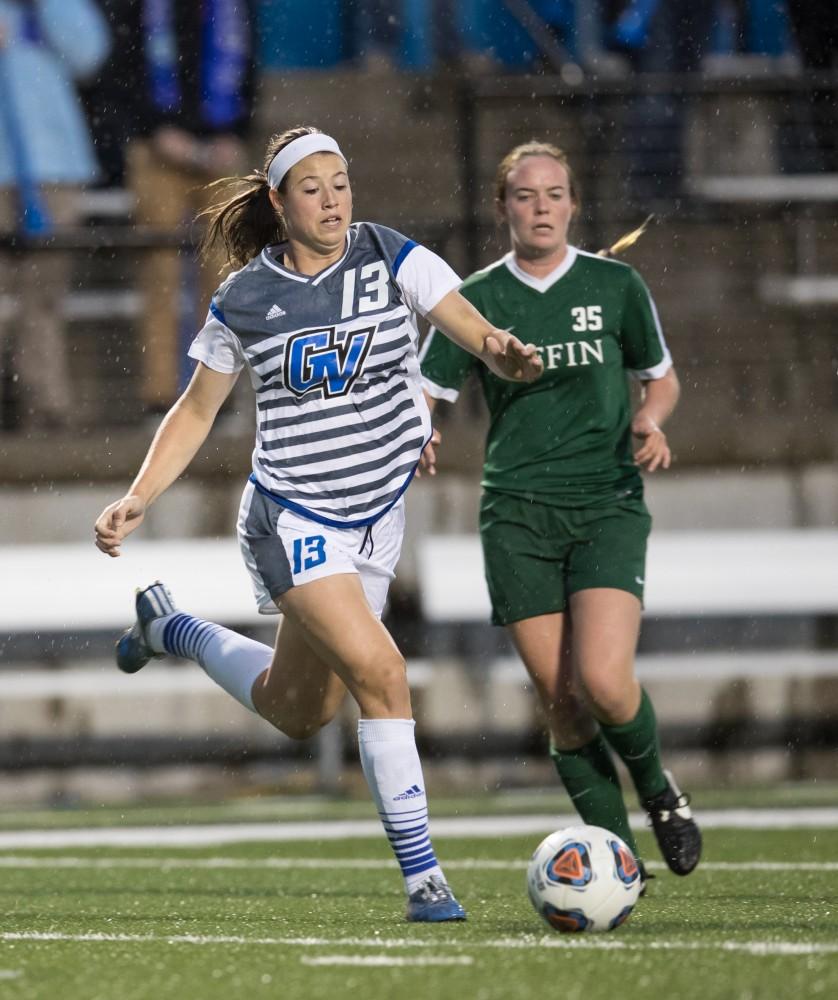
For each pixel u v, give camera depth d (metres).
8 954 13.60
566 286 19.41
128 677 42.31
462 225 44.88
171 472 15.73
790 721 42.91
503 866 23.86
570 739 19.33
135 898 20.09
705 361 49.19
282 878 22.95
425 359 19.84
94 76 45.75
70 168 46.03
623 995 10.84
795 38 49.84
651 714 18.67
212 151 45.81
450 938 14.01
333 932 14.78
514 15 52.53
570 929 14.41
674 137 48.94
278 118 51.81
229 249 16.36
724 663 43.00
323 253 15.30
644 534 19.03
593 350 19.27
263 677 17.12
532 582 19.05
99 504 44.41
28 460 44.31
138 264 45.22
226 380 15.73
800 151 49.12
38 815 37.28
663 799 19.05
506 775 42.12
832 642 44.31
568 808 35.00
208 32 45.66
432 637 43.19
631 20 50.88
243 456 44.06
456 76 52.19
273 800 40.72
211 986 11.59
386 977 11.74
